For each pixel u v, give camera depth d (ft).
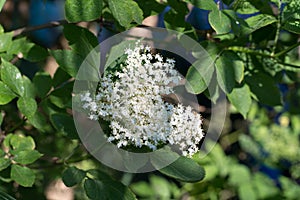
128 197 2.24
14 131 3.11
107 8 2.60
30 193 3.13
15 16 3.92
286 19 2.37
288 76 3.08
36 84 2.64
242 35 2.58
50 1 4.17
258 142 4.48
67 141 3.16
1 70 2.34
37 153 2.41
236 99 2.54
